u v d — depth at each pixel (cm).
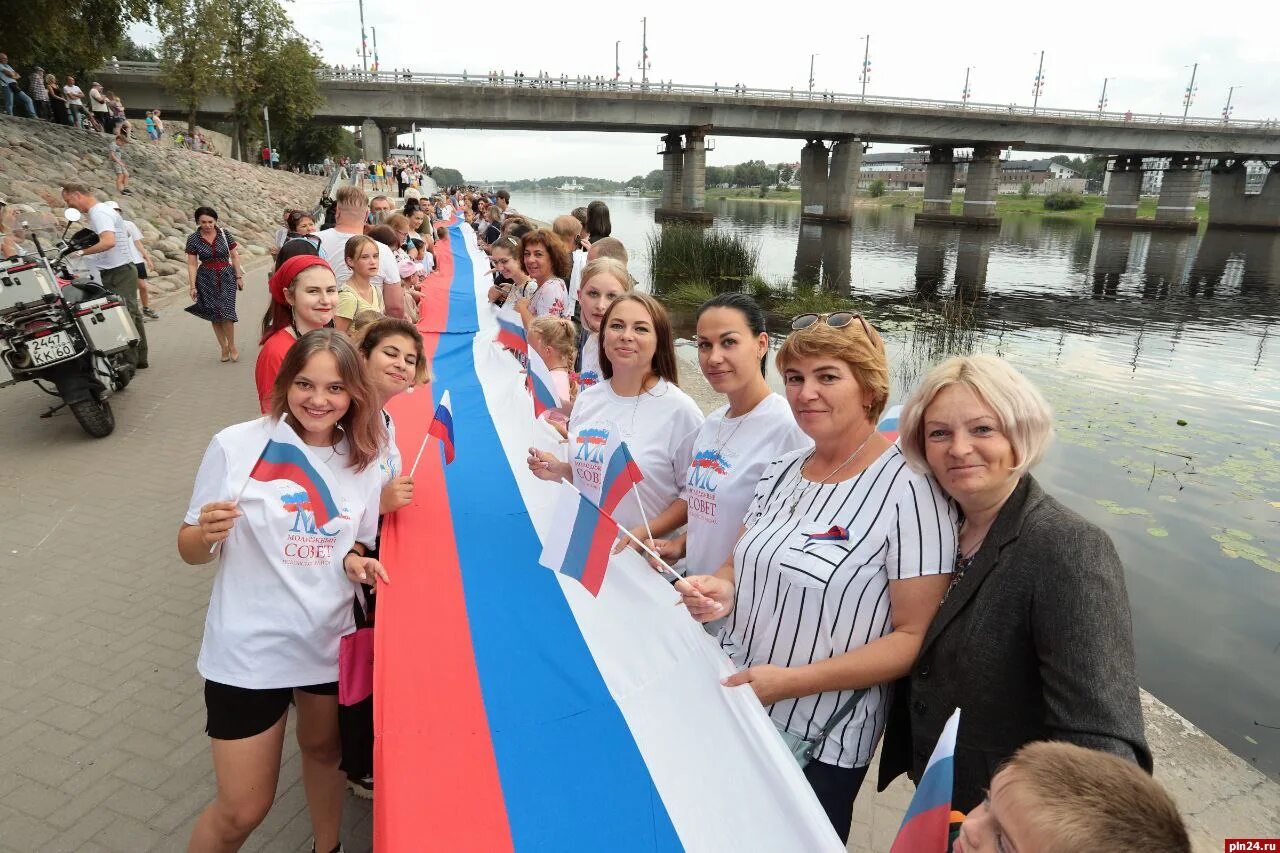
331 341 234
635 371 308
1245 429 1052
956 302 2297
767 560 207
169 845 274
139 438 669
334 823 262
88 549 481
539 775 205
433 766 207
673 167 6694
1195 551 685
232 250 913
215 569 464
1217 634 556
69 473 593
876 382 204
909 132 6425
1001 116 6388
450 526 346
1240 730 455
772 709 211
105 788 299
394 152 7056
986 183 6850
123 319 657
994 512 182
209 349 980
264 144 5081
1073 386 1308
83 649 384
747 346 255
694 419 306
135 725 333
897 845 146
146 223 1470
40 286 621
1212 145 6931
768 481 231
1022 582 163
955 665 173
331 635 240
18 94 1956
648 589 264
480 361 697
